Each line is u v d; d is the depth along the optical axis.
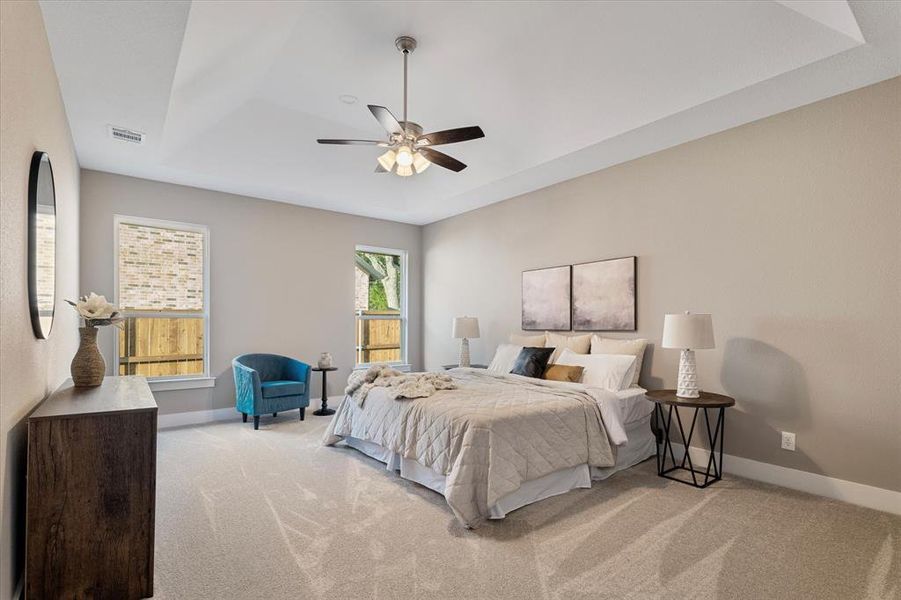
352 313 6.33
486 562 2.24
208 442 4.32
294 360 5.48
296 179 5.12
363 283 6.68
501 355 4.95
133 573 1.93
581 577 2.11
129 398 2.20
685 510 2.85
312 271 6.00
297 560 2.25
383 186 5.68
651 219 4.14
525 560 2.26
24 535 1.97
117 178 4.71
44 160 2.18
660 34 2.91
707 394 3.53
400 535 2.51
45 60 2.29
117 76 2.73
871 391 2.93
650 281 4.13
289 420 5.26
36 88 2.07
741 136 3.56
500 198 5.61
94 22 2.22
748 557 2.28
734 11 2.64
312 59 3.52
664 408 3.99
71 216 3.57
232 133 4.39
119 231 4.80
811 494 3.12
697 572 2.15
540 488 3.01
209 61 2.92
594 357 4.12
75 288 3.95
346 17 3.03
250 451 4.04
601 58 3.20
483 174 4.97
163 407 4.91
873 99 2.95
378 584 2.05
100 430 1.90
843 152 3.06
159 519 2.69
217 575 2.11
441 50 3.38
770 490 3.19
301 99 4.13
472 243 6.13
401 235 6.87
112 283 4.67
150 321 4.97
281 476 3.42
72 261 3.66
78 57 2.53
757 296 3.46
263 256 5.62
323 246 6.11
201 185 5.09
